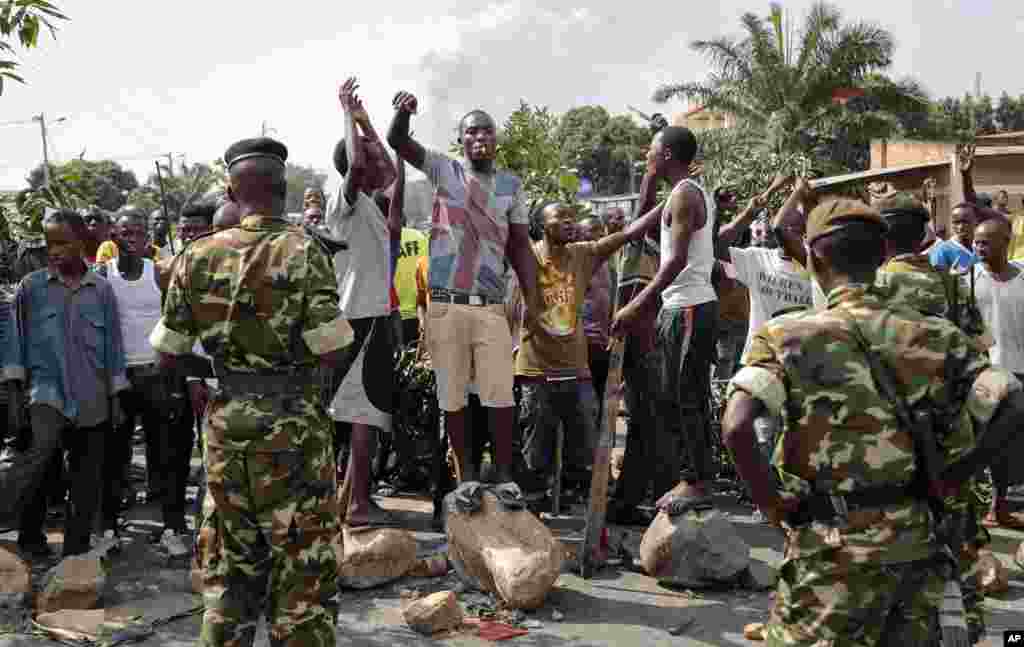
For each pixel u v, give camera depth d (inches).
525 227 208.7
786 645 105.3
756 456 101.8
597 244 222.5
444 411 202.8
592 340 256.5
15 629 171.8
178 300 131.5
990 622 176.1
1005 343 227.9
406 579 199.0
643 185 225.8
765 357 103.7
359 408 205.3
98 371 197.5
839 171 1142.3
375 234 210.8
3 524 237.6
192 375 136.6
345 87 201.5
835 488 101.1
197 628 173.2
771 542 223.8
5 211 275.6
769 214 343.6
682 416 200.4
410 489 272.7
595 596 189.2
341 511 214.8
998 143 1106.7
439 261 200.1
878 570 100.2
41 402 191.6
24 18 197.6
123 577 200.8
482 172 202.4
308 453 130.3
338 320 129.3
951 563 102.7
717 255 244.5
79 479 198.5
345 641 165.9
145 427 257.8
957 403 101.9
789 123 1198.3
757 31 1262.3
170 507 219.8
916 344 101.7
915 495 102.0
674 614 179.8
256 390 128.3
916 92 1232.8
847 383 100.8
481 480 223.5
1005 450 99.8
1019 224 306.0
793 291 222.1
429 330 201.3
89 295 197.9
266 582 132.7
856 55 1210.6
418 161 196.5
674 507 195.3
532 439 227.8
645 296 193.9
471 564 187.8
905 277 147.6
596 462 200.8
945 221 661.3
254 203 131.9
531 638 167.9
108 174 1713.8
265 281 127.3
